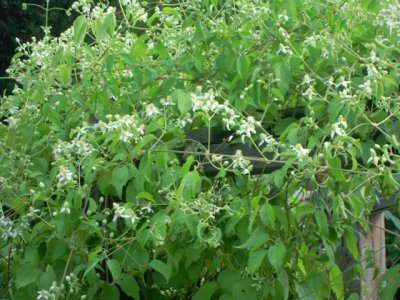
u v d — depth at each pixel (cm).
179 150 256
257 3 264
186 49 273
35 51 291
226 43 260
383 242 351
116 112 273
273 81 246
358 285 323
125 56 261
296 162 222
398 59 255
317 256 251
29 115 282
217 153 254
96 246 240
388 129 239
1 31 738
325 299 262
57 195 244
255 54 261
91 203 235
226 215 236
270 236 237
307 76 234
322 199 241
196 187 227
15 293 261
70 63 277
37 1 750
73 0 742
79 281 247
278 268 222
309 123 232
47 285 241
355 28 257
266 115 259
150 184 242
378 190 266
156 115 244
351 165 248
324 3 262
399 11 254
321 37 248
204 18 269
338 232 246
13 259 279
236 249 246
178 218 224
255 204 219
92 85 276
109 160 255
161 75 273
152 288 271
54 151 242
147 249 258
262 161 233
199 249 241
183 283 257
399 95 248
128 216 227
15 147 279
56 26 752
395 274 236
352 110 232
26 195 256
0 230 258
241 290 238
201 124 258
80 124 269
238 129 245
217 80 268
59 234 236
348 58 254
